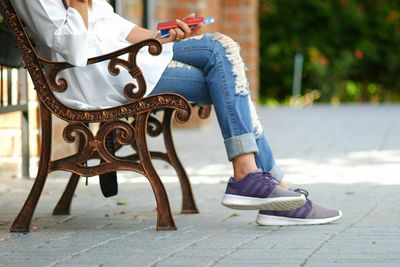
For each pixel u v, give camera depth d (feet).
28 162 26.81
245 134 17.94
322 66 91.35
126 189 25.00
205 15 47.73
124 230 18.12
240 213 20.47
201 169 29.99
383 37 93.25
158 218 18.02
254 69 63.21
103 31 18.24
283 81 92.22
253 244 16.40
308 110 66.90
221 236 17.31
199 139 41.78
